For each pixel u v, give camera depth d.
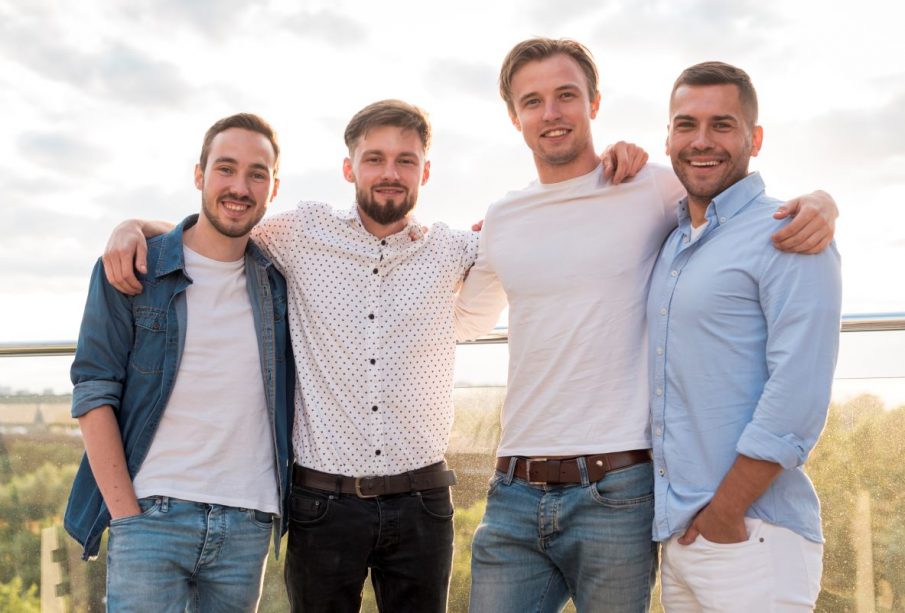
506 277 2.36
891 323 2.46
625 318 2.24
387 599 2.40
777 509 1.94
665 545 2.11
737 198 2.08
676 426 2.07
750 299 2.00
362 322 2.41
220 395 2.26
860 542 2.48
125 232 2.29
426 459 2.42
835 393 2.51
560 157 2.31
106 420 2.19
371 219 2.46
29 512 3.04
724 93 2.08
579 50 2.37
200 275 2.31
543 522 2.24
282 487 2.32
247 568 2.25
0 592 3.05
